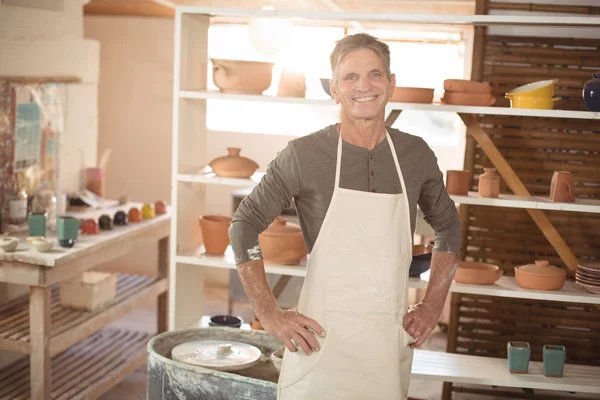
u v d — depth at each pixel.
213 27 6.42
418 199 2.39
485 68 3.95
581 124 3.89
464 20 3.20
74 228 3.72
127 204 5.00
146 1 5.68
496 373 3.46
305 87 3.49
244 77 3.44
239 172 3.53
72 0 4.71
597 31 3.84
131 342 4.56
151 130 6.58
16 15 4.12
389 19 3.22
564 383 3.37
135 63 6.54
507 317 4.08
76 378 3.88
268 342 3.24
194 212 3.75
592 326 4.02
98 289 4.04
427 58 6.21
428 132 6.78
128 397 4.21
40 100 4.34
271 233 3.42
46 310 3.53
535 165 3.94
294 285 5.09
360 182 2.21
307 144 2.23
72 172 4.84
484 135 3.57
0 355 4.04
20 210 4.07
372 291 2.23
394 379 2.24
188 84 3.56
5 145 4.03
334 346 2.22
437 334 5.54
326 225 2.21
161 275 4.81
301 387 2.26
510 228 4.03
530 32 3.89
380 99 2.17
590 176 3.89
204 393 2.81
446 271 2.37
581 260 3.95
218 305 6.10
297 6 5.23
